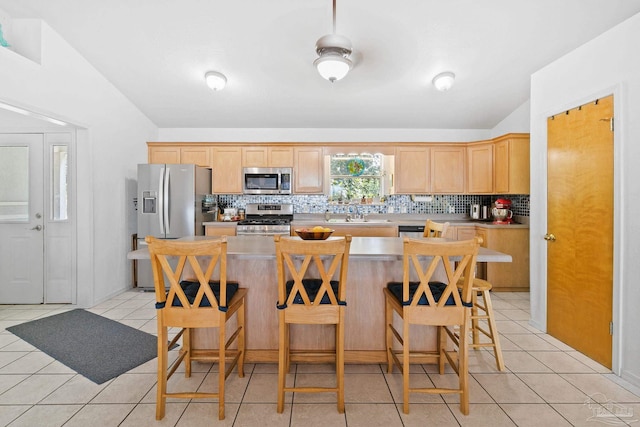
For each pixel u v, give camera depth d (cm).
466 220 493
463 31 286
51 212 353
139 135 441
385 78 362
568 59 251
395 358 207
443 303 176
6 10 268
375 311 227
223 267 172
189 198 414
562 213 260
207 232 445
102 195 362
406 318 176
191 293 190
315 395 191
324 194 498
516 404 182
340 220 482
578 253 244
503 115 452
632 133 201
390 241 257
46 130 349
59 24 285
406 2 255
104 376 210
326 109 438
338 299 181
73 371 216
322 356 225
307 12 270
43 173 353
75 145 341
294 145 480
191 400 186
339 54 231
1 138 352
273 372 217
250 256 198
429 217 504
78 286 344
